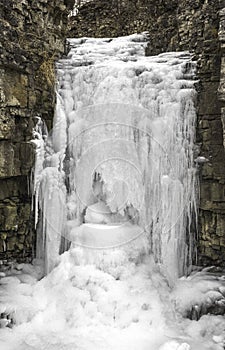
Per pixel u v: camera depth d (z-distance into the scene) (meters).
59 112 6.25
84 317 4.85
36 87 5.89
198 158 5.85
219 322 4.78
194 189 5.86
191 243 5.90
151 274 5.46
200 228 5.91
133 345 4.41
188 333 4.66
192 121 5.97
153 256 5.77
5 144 5.29
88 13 10.52
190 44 6.61
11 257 5.64
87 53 7.59
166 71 6.32
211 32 5.94
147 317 4.82
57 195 5.78
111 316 4.86
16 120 5.52
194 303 4.95
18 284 5.26
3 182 5.46
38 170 5.73
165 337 4.56
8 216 5.48
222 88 4.99
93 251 5.49
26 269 5.64
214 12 5.91
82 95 6.47
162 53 7.39
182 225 5.80
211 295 5.04
